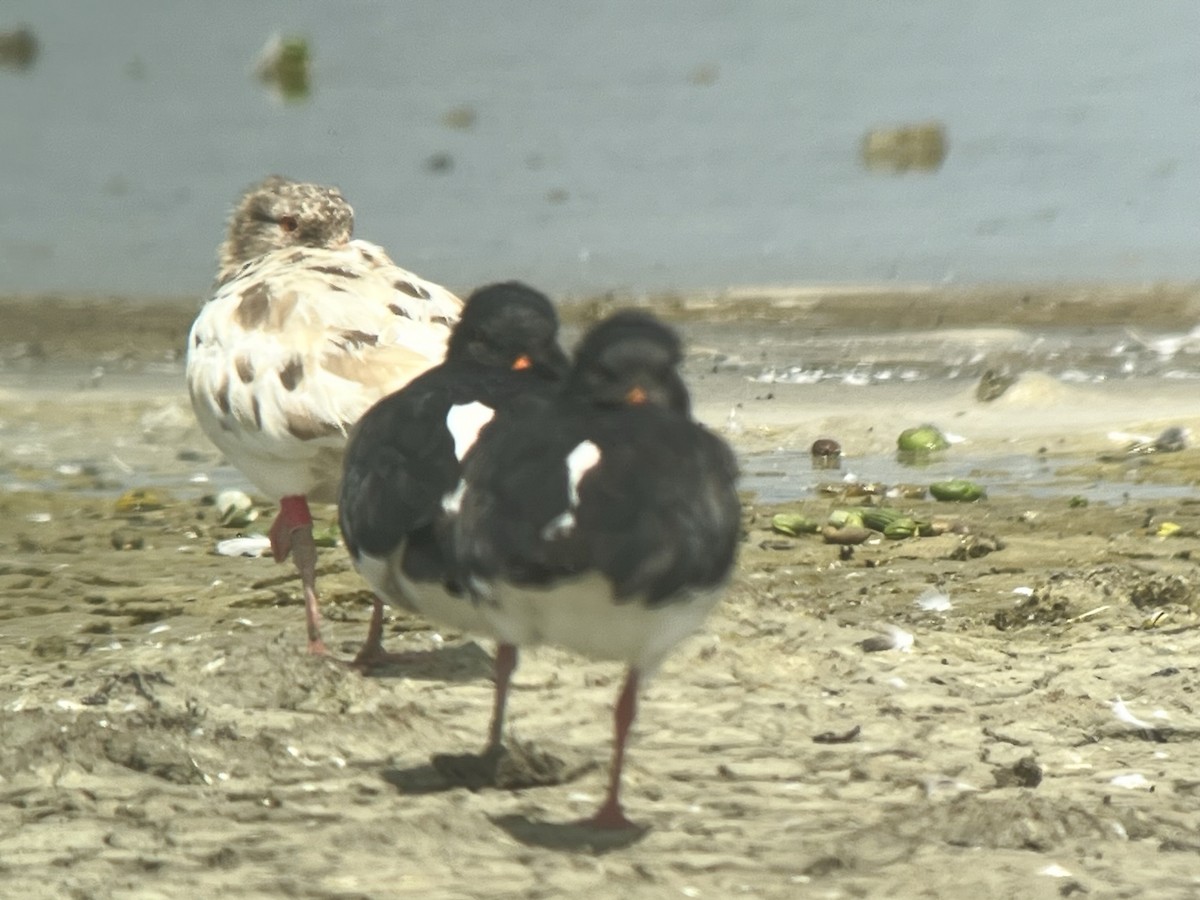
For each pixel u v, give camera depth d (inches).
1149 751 378.3
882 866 313.6
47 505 622.2
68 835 322.7
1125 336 917.2
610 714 397.1
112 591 513.7
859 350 888.9
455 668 428.1
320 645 445.7
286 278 455.2
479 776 354.3
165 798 342.3
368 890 299.9
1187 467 661.3
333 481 447.8
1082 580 492.4
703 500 304.5
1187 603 483.5
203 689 402.6
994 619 477.4
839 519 569.3
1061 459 682.2
